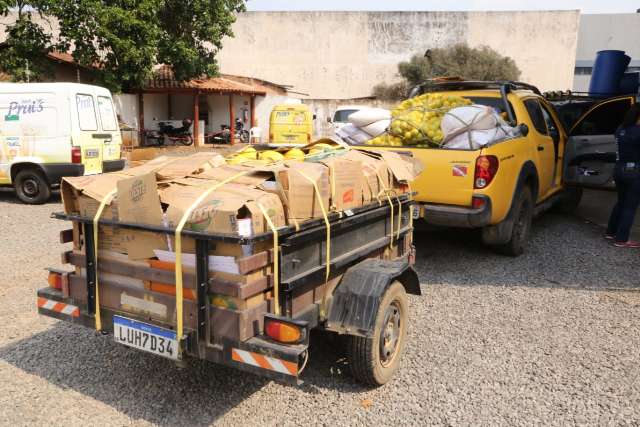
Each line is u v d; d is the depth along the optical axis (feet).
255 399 11.60
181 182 10.68
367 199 12.98
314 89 136.05
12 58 60.13
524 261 21.70
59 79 71.26
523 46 135.13
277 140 66.49
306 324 9.25
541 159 23.44
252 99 100.78
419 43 134.82
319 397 11.72
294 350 9.11
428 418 10.99
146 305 10.36
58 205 34.47
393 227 14.38
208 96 99.91
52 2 58.44
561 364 13.28
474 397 11.78
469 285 18.88
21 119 33.83
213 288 9.42
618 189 24.00
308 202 10.43
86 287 11.06
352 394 11.87
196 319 9.71
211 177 10.84
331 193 11.31
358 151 14.80
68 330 14.93
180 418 10.89
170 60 71.00
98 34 59.77
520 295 17.90
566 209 31.19
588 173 27.37
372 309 11.05
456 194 19.26
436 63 125.29
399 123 20.89
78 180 11.09
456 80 24.03
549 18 133.59
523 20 134.00
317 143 15.12
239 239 8.78
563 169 27.91
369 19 133.49
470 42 135.33
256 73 135.64
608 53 41.39
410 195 15.48
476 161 18.89
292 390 11.97
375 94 133.49
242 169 11.18
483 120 19.93
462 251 23.07
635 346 14.26
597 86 42.16
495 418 11.02
